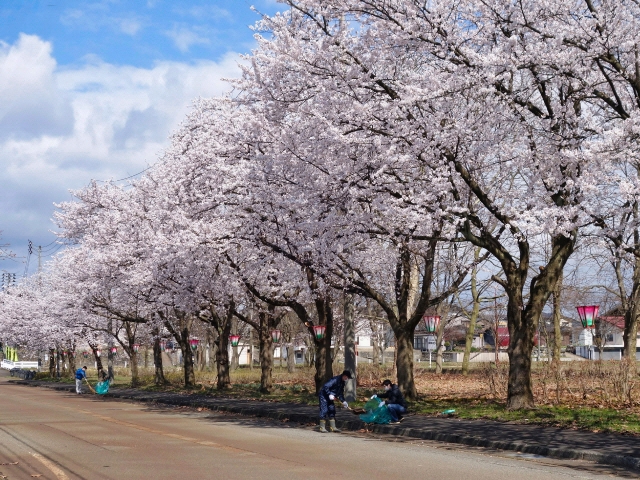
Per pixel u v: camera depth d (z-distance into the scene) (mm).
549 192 17109
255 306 33875
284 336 62812
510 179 21172
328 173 18203
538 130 17266
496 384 25750
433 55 17500
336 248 19812
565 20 16078
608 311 48125
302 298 29922
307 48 18000
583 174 15094
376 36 17172
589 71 16766
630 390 21250
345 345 25406
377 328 54031
